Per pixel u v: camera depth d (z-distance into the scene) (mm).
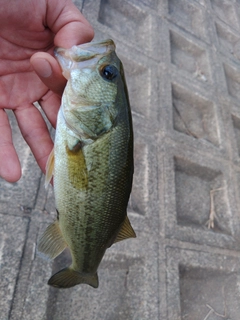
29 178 318
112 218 200
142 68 497
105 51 201
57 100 248
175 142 445
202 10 691
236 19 757
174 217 377
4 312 255
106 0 540
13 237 285
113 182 195
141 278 323
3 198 298
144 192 379
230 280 381
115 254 321
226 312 361
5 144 223
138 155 407
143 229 348
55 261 298
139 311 307
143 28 563
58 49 207
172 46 594
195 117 529
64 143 194
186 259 355
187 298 350
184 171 446
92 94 195
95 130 193
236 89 628
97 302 303
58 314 285
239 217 435
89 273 211
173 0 662
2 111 234
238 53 688
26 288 271
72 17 229
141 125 431
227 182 456
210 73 589
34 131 240
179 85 521
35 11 219
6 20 217
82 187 191
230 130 526
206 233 391
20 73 238
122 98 203
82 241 199
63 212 196
